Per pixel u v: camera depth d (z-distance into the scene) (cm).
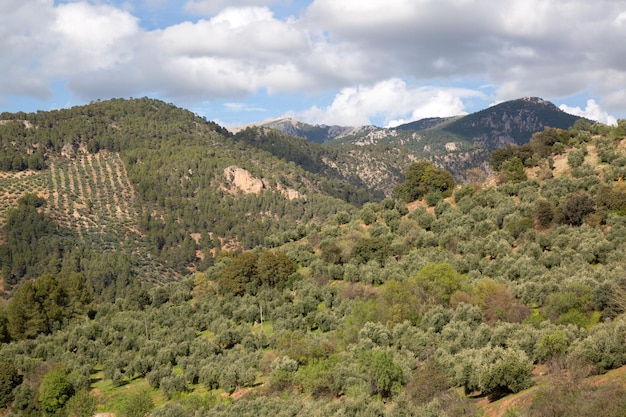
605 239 7775
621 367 4012
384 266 9625
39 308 9956
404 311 7175
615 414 3350
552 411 3653
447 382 4772
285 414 4972
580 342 4412
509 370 4256
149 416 6172
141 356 7938
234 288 10131
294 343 6900
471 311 6588
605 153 10825
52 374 6831
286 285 10062
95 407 6562
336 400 5309
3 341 9431
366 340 6162
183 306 9919
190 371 6925
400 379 5056
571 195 9388
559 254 7925
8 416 6500
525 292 6781
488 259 8788
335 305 8750
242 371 6494
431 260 9006
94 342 8481
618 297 5691
